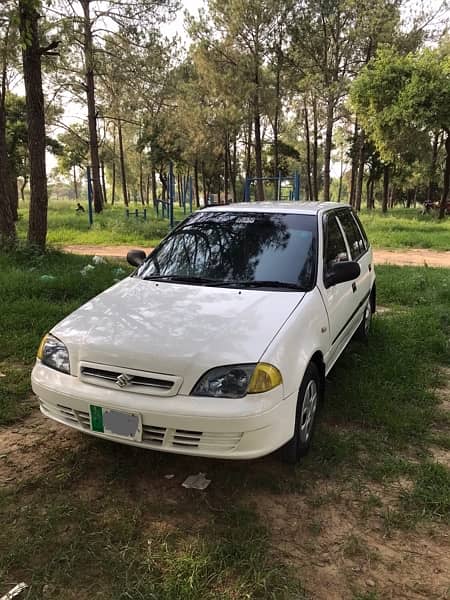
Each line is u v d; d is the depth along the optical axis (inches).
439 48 984.3
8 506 112.7
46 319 235.0
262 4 965.8
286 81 1155.9
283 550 100.7
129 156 2368.4
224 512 111.1
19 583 91.8
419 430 148.6
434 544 104.0
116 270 351.3
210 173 1870.1
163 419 108.7
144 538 103.3
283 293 140.8
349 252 190.7
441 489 120.0
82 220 912.9
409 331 237.0
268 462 130.5
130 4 809.5
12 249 400.8
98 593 89.9
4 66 525.7
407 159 1139.3
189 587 90.2
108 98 1182.3
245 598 88.5
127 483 121.6
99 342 119.5
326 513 112.4
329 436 142.5
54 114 1090.1
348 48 1042.1
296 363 119.6
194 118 1085.8
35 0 225.0
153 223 812.6
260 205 184.1
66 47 512.7
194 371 110.1
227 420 106.7
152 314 129.7
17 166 1072.2
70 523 107.3
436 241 657.0
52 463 129.4
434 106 882.8
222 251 161.0
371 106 954.7
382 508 114.3
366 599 89.0
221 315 127.1
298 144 2101.4
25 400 164.7
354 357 202.5
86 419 118.2
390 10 973.2
